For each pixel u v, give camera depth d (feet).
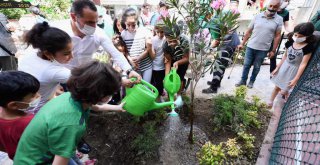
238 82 11.48
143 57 8.41
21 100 3.70
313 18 9.31
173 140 7.38
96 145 7.66
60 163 3.31
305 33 7.30
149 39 8.16
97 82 3.04
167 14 6.40
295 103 6.71
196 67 6.29
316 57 6.82
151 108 6.02
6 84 3.46
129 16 8.00
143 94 5.60
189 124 8.04
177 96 8.12
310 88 6.49
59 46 4.45
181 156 6.94
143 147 6.98
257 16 10.03
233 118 7.67
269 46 10.02
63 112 3.28
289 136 5.68
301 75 7.74
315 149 4.58
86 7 5.39
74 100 3.34
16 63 12.33
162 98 9.57
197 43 6.07
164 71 9.04
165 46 7.86
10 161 6.64
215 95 10.18
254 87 11.31
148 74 8.84
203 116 8.49
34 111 5.31
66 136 3.25
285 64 8.38
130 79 5.81
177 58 8.04
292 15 16.55
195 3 5.80
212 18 5.88
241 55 14.51
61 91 6.22
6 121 3.91
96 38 6.43
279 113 8.68
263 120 8.29
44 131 3.31
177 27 6.27
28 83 3.65
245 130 7.54
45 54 4.66
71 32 6.09
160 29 8.18
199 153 6.73
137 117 7.73
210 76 12.57
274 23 9.54
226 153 6.64
